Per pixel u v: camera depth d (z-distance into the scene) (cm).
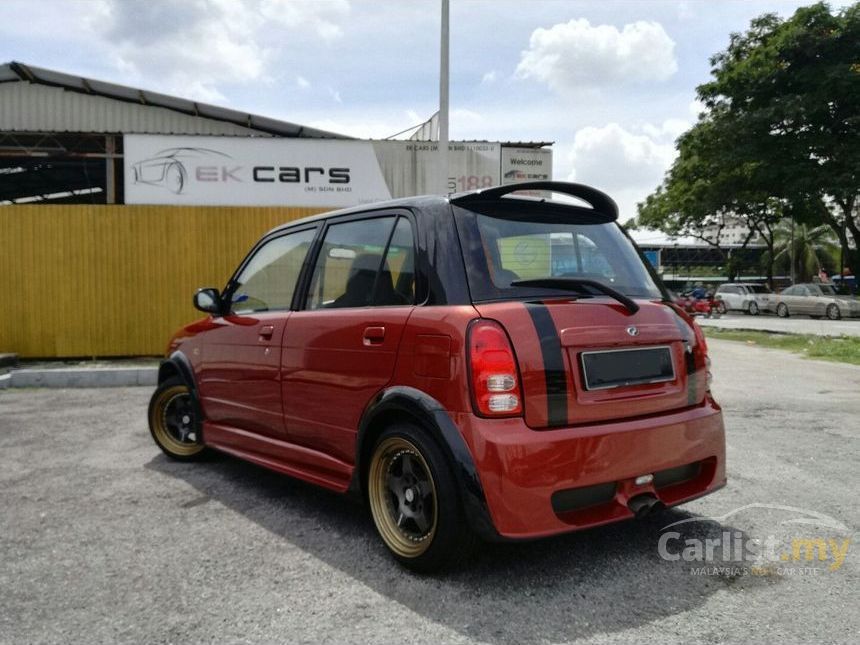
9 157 1769
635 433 290
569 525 272
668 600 275
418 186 1448
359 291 351
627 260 354
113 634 252
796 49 2586
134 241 1127
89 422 664
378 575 302
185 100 1614
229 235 1151
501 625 255
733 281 4988
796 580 294
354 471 332
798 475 454
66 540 348
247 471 486
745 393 817
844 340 1572
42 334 1108
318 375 358
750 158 2670
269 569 310
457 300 294
